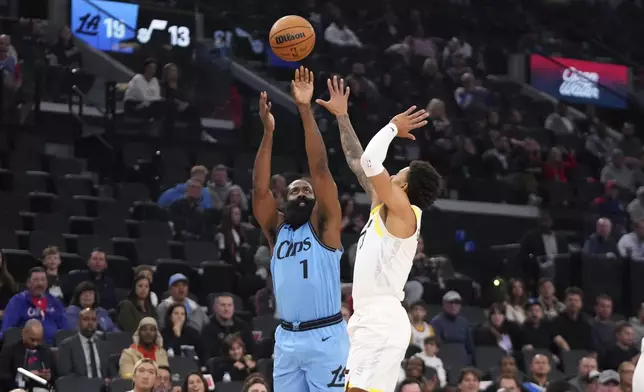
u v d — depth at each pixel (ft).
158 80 65.21
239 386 40.40
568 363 49.88
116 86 64.28
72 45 64.49
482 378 44.88
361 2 80.79
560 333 51.67
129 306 43.86
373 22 79.36
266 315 48.47
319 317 25.49
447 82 74.33
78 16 68.08
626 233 62.95
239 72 69.26
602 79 82.02
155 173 60.80
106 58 68.08
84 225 53.47
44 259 45.01
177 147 63.72
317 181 25.63
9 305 42.04
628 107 81.51
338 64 73.77
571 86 81.10
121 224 54.13
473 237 63.57
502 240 64.49
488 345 50.21
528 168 69.15
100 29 68.28
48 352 39.86
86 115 63.31
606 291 57.41
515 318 52.54
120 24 68.39
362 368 23.73
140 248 52.21
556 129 75.61
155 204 55.93
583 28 87.40
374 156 23.04
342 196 57.11
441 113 68.74
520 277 59.06
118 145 62.64
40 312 42.22
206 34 69.97
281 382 25.90
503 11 84.84
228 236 53.11
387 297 23.93
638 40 88.58
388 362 23.68
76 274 46.09
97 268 46.37
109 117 63.05
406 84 72.79
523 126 75.25
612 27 88.17
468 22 82.74
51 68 62.28
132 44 68.44
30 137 60.18
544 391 44.83
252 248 52.90
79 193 57.41
